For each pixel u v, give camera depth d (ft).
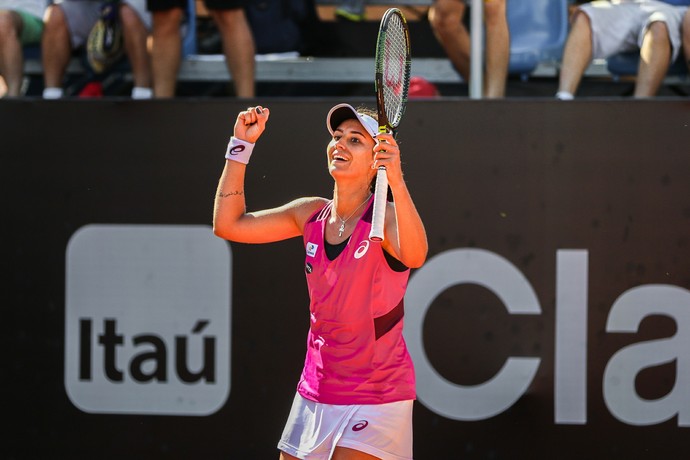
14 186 56.59
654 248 54.29
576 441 54.39
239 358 55.83
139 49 65.67
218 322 55.93
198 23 76.84
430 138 54.90
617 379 54.29
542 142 54.65
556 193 54.60
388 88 40.40
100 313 56.29
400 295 38.04
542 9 69.77
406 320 55.11
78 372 56.34
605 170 54.44
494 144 54.80
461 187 54.90
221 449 55.77
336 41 73.10
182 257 56.13
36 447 56.34
